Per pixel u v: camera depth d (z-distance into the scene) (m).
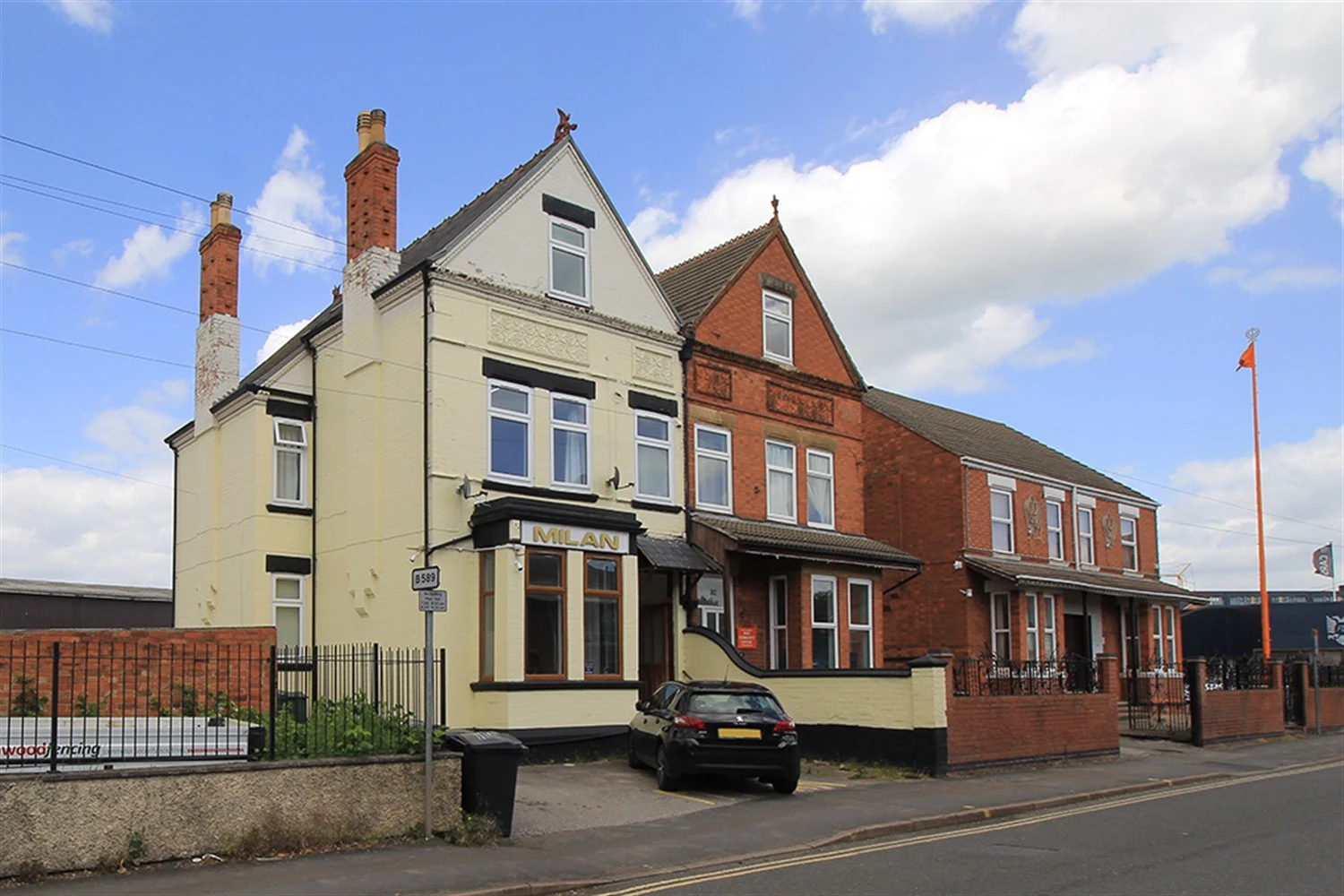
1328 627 51.47
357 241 21.73
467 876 10.55
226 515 23.62
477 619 19.12
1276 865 11.24
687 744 15.83
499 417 20.28
